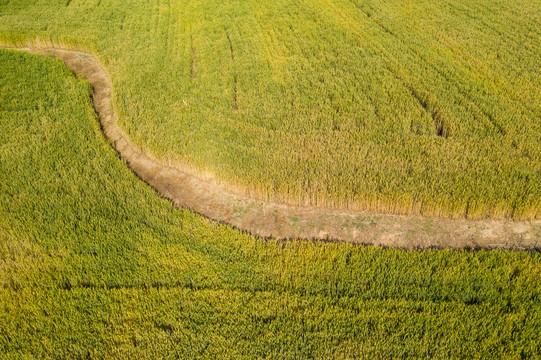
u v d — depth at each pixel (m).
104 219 10.69
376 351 7.29
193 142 13.32
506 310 8.02
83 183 11.93
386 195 10.72
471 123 13.39
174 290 8.62
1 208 11.10
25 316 8.34
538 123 13.21
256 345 7.56
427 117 13.88
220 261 9.38
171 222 10.62
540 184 10.76
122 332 7.94
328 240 10.29
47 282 9.05
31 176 12.34
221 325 7.98
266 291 8.61
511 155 11.94
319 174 11.55
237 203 11.56
